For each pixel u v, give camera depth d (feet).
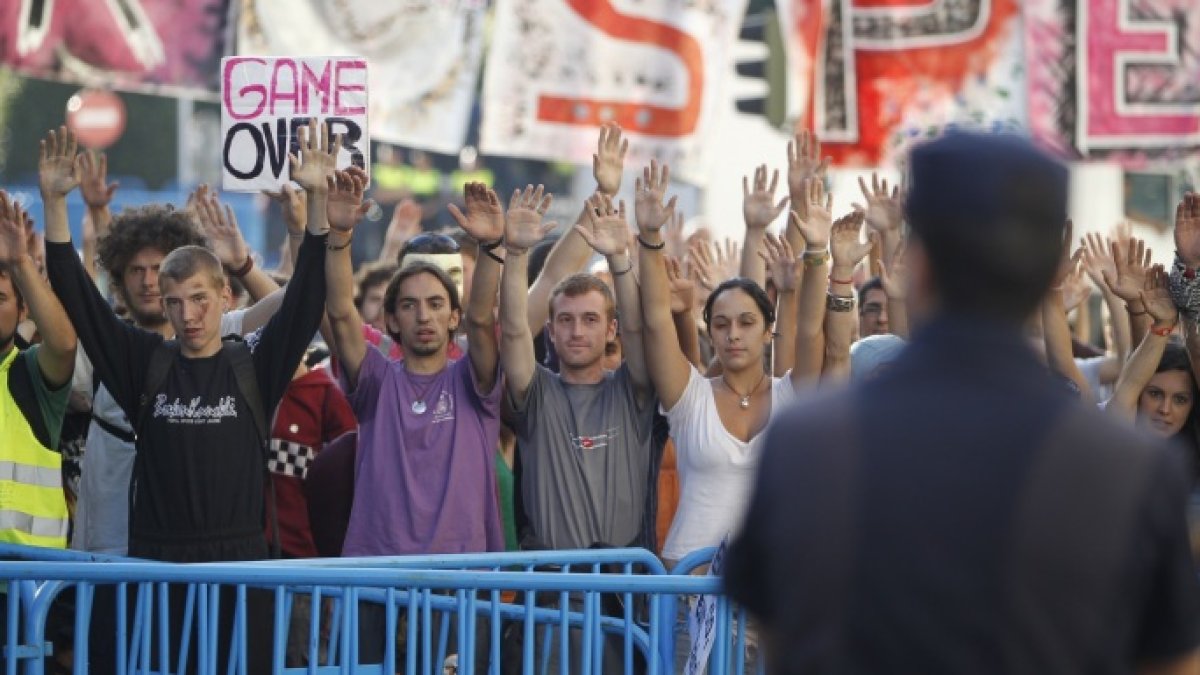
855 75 47.98
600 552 28.66
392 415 33.30
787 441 14.17
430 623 24.76
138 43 41.98
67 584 28.84
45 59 41.34
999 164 14.01
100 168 40.86
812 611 13.67
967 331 14.03
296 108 33.96
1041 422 13.65
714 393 33.94
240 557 30.76
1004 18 47.55
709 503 33.12
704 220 53.57
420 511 32.68
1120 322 40.73
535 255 43.55
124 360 31.24
